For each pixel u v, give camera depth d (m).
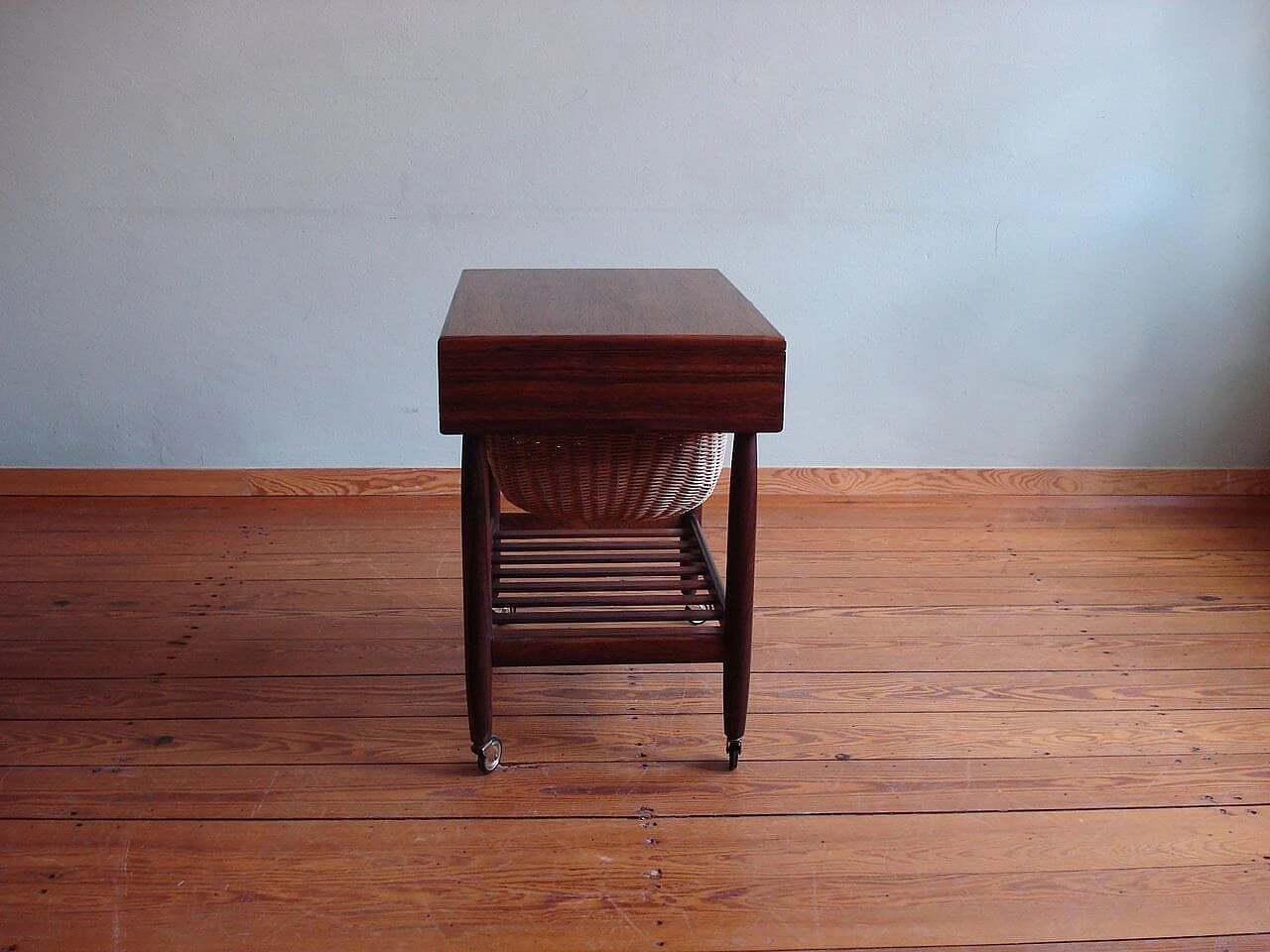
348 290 3.49
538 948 1.67
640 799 2.04
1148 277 3.59
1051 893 1.80
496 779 2.10
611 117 3.38
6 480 3.59
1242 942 1.70
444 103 3.34
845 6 3.32
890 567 3.15
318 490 3.67
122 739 2.20
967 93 3.41
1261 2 3.36
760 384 1.89
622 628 2.53
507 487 2.10
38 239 3.38
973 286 3.58
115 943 1.66
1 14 3.18
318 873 1.83
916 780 2.11
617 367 1.86
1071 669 2.55
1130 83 3.42
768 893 1.79
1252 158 3.49
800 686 2.46
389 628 2.73
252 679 2.46
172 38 3.23
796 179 3.46
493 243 3.48
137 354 3.50
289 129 3.34
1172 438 3.74
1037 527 3.49
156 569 3.05
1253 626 2.79
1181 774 2.13
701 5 3.30
